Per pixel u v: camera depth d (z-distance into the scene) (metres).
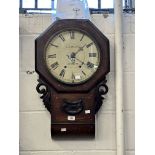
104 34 1.48
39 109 1.46
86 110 1.41
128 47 1.49
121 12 1.46
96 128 1.46
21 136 1.46
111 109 1.47
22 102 1.46
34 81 1.47
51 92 1.42
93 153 1.46
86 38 1.42
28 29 1.48
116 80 1.45
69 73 1.41
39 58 1.41
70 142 1.46
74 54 1.42
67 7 1.45
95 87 1.42
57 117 1.41
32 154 1.46
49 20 1.48
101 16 1.49
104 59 1.41
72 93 1.41
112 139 1.47
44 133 1.46
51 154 1.46
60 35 1.42
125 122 1.47
